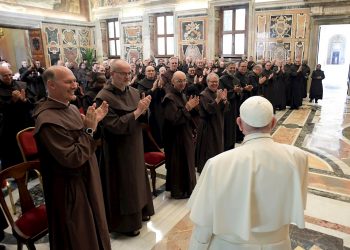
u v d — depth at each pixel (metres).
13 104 3.78
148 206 2.75
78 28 12.49
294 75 8.02
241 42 10.02
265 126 1.17
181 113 2.98
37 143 1.78
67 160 1.71
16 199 3.24
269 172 1.11
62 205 1.82
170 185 3.23
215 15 9.97
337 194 3.24
